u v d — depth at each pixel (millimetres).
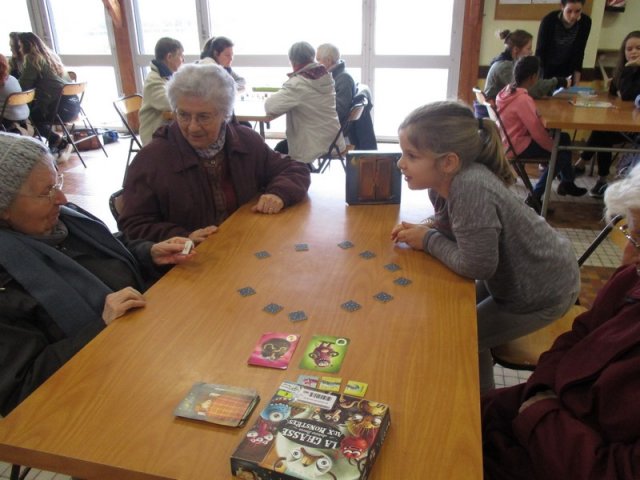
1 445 790
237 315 1130
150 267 1542
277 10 5816
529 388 1148
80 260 1377
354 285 1251
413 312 1132
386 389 888
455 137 1255
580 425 964
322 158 3893
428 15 5480
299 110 3564
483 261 1257
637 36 3826
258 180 1979
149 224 1699
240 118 3561
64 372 947
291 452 717
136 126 6445
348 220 1673
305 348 1007
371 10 5547
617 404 912
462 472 725
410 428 801
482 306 1563
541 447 986
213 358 983
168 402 871
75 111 5336
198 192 1772
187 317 1124
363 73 5852
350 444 728
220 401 855
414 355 981
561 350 1190
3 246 1151
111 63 6391
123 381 923
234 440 787
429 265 1356
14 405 1031
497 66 4336
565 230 3461
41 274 1161
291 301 1183
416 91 5820
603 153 4031
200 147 1765
